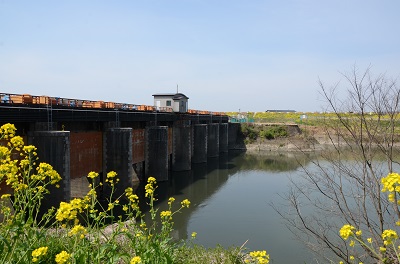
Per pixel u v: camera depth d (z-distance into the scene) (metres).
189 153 42.28
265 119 84.81
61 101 20.86
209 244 17.31
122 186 25.86
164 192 29.84
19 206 4.85
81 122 23.89
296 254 15.68
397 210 6.16
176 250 7.54
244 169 43.09
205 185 33.12
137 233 5.79
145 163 33.81
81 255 4.77
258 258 5.21
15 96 17.17
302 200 17.78
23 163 5.39
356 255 7.74
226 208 24.58
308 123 70.69
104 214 5.58
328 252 9.84
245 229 19.80
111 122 26.38
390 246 5.77
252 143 67.94
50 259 4.95
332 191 10.44
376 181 6.60
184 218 22.14
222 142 62.56
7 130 5.31
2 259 4.33
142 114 31.47
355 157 9.26
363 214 8.25
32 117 17.47
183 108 44.47
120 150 25.91
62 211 4.38
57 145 17.72
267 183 33.91
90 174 5.88
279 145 65.56
